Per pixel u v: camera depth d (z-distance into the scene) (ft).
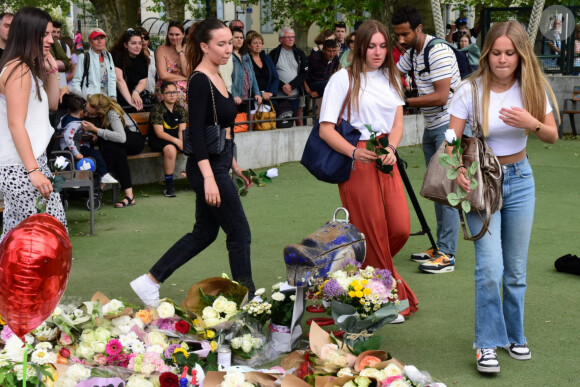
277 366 12.85
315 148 15.71
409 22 19.29
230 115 15.38
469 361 14.06
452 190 13.41
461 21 51.47
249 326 13.93
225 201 15.39
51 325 13.24
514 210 13.76
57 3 80.28
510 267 14.05
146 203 29.78
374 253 15.75
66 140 27.55
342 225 14.83
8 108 14.15
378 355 12.22
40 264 8.30
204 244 16.06
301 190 32.01
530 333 15.48
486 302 13.52
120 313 13.65
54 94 15.84
